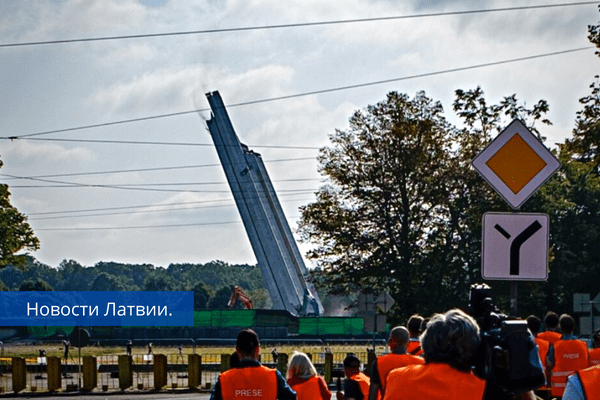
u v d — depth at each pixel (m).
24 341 83.12
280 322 88.19
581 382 5.78
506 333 5.86
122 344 77.06
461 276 57.38
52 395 37.31
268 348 67.88
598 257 73.31
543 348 15.56
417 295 56.12
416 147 56.78
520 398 6.07
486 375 5.81
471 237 56.81
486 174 10.40
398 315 56.66
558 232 71.19
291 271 91.00
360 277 56.66
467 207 57.28
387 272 56.88
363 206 57.62
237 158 75.81
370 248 57.28
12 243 79.31
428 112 58.59
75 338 38.81
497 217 10.12
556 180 65.50
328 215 57.97
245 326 87.69
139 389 39.81
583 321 29.72
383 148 57.12
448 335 5.70
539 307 69.81
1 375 42.59
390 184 57.09
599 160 31.00
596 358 15.27
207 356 58.75
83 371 38.84
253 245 81.50
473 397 5.62
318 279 59.06
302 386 11.95
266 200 81.00
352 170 57.69
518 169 10.35
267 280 85.00
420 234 57.31
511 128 10.39
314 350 65.56
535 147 10.38
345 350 65.88
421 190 56.81
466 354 5.69
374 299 37.91
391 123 57.72
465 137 57.44
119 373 39.56
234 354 10.54
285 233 86.25
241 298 114.94
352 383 12.35
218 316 87.75
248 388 9.54
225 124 74.56
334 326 88.12
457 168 57.00
